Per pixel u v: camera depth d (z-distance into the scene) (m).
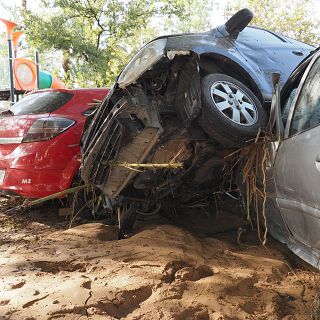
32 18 18.86
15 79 13.38
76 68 20.97
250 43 5.38
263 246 4.48
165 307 3.04
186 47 4.46
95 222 5.86
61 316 2.93
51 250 4.36
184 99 4.28
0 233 5.44
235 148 4.27
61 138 5.73
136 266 3.77
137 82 4.46
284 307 3.14
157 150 4.40
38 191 5.69
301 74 4.03
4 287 3.45
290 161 3.40
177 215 5.70
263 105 4.53
